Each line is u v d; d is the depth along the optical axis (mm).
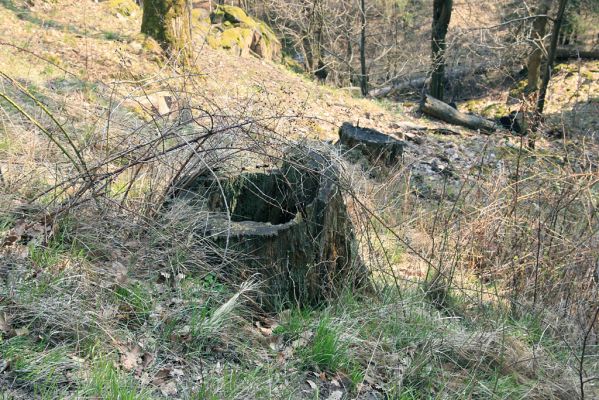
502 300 5531
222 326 4023
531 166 6852
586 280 5473
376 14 27359
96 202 4598
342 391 3932
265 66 16172
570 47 24453
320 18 23797
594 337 5133
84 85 8039
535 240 5777
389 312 4668
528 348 4730
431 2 28141
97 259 4332
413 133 13570
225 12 18750
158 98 8594
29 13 12203
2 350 3359
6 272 3951
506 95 23188
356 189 6031
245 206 5066
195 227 4578
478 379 4336
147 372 3578
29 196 4961
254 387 3607
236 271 4445
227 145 4883
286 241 4535
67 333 3639
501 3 24922
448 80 24438
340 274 4879
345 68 25812
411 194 8016
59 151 5590
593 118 16703
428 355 4301
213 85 10609
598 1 21984
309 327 4328
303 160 4977
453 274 5559
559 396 4352
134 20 15125
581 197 5785
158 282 4328
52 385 3213
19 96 7266
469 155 11852
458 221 6125
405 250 6141
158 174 5098
